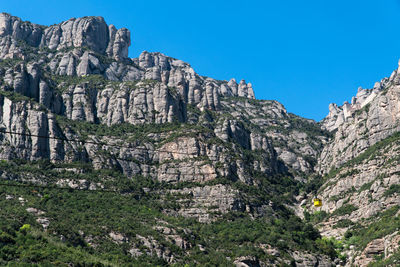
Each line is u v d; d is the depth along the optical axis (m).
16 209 157.75
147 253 154.38
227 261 163.38
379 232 175.38
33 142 199.62
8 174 180.88
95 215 168.88
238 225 186.00
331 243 188.75
